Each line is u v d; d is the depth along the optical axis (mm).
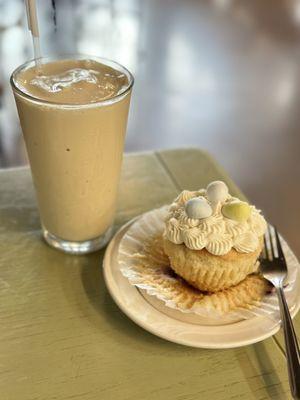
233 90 1231
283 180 958
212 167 460
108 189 340
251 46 1428
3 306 310
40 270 339
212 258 303
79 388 262
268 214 873
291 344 270
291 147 1052
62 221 344
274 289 314
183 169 454
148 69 1280
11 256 349
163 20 1520
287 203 900
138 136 1049
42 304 313
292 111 1168
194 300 309
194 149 488
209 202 317
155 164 458
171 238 312
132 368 274
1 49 1242
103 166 323
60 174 320
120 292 303
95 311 310
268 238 345
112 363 277
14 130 1021
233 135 1078
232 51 1396
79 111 292
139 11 1546
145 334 295
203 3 1654
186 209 309
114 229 377
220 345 271
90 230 351
